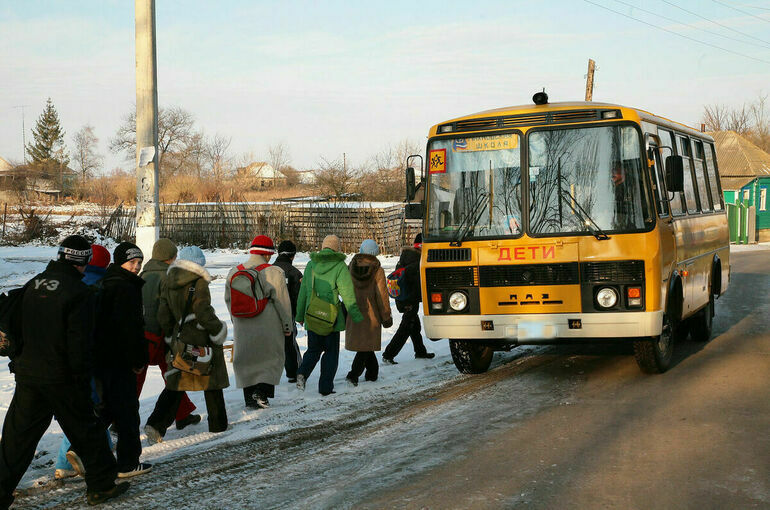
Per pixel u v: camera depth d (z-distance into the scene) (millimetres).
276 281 8250
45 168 107625
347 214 32281
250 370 8188
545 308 8617
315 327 8883
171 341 7000
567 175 8727
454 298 8969
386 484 5562
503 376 9750
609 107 8766
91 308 5363
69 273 5359
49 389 5238
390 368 10609
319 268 8953
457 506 5039
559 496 5176
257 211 34156
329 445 6746
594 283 8492
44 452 6824
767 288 19766
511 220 8828
